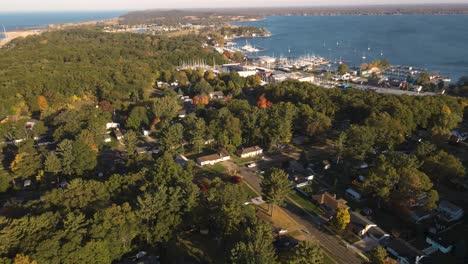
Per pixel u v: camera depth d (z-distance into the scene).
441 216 114.38
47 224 87.62
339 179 139.50
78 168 136.12
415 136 174.88
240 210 100.00
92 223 90.56
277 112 183.00
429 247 102.19
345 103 196.75
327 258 97.75
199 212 104.00
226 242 97.56
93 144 157.75
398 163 125.75
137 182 115.50
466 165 145.50
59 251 79.88
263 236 90.00
